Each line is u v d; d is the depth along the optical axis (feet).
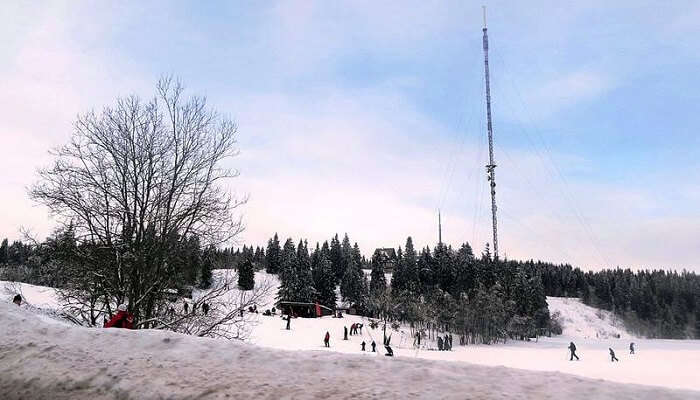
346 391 15.20
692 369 123.44
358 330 212.84
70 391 18.03
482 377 15.53
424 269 403.95
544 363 142.00
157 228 51.24
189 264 52.19
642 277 522.47
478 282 353.31
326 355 18.51
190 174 54.13
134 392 17.11
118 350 21.02
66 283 49.32
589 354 191.11
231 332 49.29
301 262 311.27
